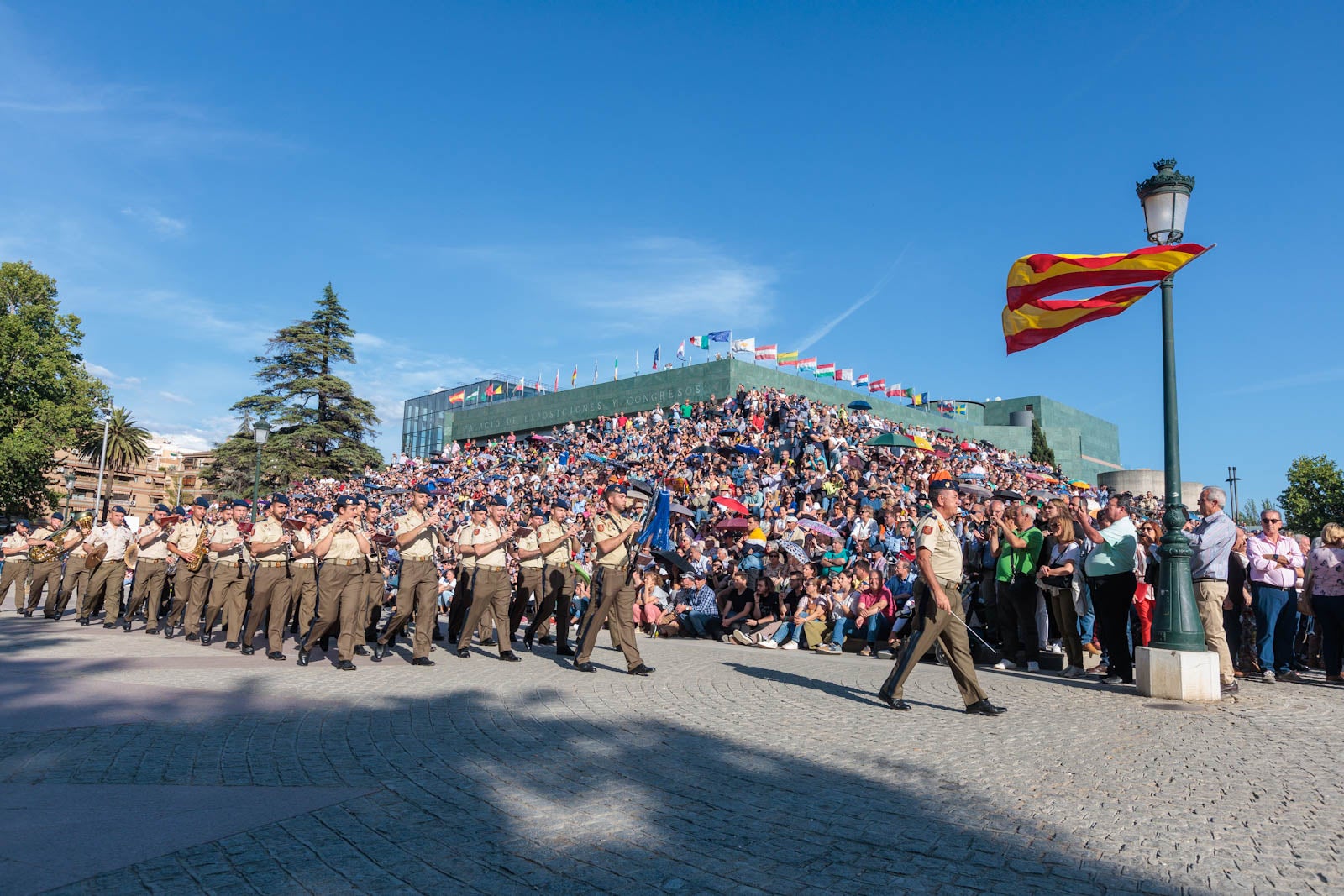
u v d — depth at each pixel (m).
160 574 14.52
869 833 4.42
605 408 65.69
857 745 6.41
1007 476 36.81
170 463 112.94
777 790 5.20
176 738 6.35
